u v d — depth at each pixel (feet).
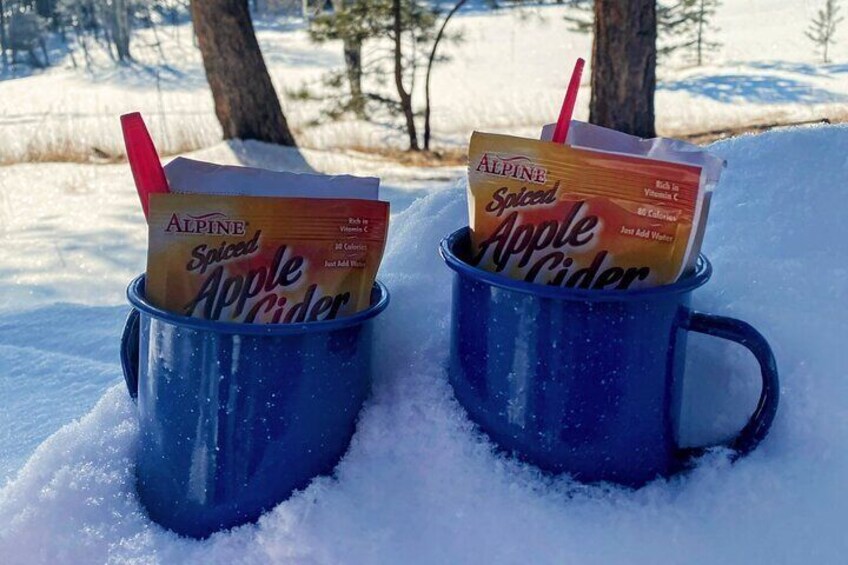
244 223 2.64
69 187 22.27
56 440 3.20
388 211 2.74
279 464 2.65
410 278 3.57
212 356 2.58
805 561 2.42
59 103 41.11
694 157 2.63
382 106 29.86
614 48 20.51
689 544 2.48
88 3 59.16
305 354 2.60
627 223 2.51
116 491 2.96
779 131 4.32
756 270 3.34
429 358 3.02
